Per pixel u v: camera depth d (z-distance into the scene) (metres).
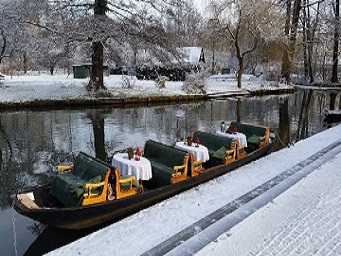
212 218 5.13
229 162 8.46
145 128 15.17
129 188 6.11
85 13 20.36
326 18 34.16
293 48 33.69
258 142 10.11
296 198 5.79
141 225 5.36
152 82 29.98
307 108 22.66
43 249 5.38
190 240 4.42
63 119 16.67
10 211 6.67
